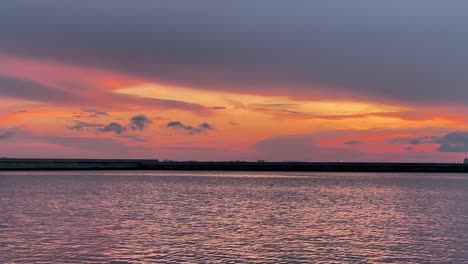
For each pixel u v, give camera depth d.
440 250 35.38
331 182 145.00
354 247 36.19
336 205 67.81
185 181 141.38
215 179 161.50
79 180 138.00
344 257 33.00
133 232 41.53
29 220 48.25
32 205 63.00
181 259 31.83
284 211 59.16
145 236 39.62
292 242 37.78
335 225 47.19
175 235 40.28
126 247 35.16
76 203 66.38
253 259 32.09
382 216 54.91
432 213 58.28
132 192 89.50
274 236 40.38
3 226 44.09
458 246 36.81
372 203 71.44
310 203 70.56
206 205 65.69
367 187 116.44
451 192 97.94
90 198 74.88
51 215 52.47
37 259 31.36
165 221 48.62
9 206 61.47
